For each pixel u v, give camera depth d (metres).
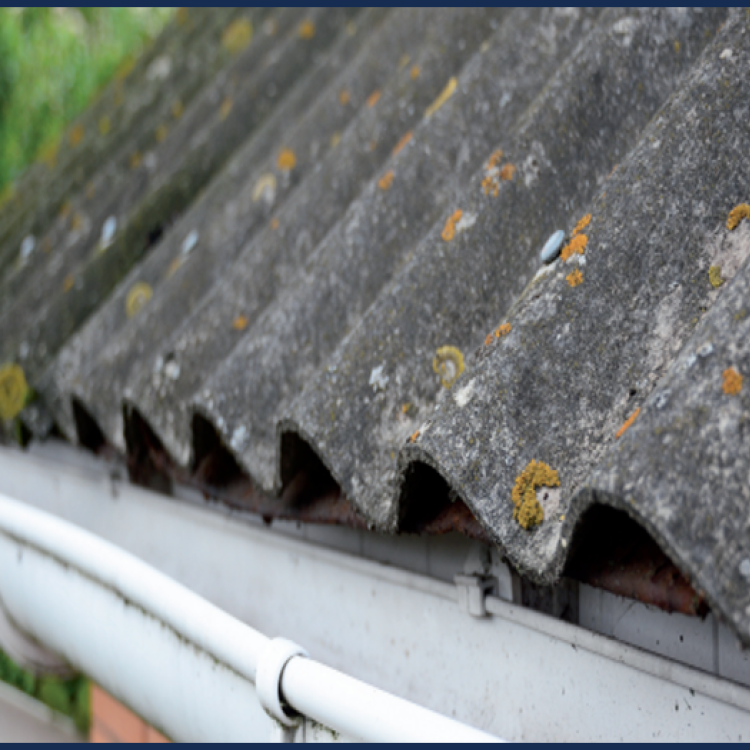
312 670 0.91
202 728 1.20
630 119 1.08
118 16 5.47
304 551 1.40
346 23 2.55
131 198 2.50
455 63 1.60
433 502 0.93
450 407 0.83
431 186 1.28
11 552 1.74
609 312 0.81
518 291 1.01
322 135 1.83
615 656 0.92
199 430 1.26
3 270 3.14
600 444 0.74
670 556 0.59
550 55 1.33
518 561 0.72
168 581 1.21
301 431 0.99
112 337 1.85
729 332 0.65
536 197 1.07
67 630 1.60
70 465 2.19
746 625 0.55
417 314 1.05
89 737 3.19
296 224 1.51
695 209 0.82
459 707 1.14
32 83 4.92
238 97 2.47
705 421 0.62
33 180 3.79
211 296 1.53
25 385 1.94
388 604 1.26
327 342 1.19
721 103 0.86
